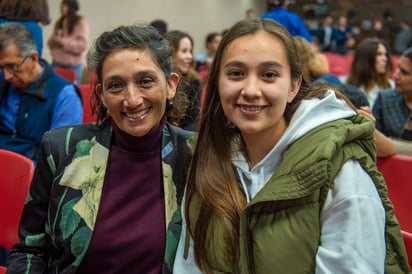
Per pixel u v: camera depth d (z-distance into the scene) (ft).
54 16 19.26
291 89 3.62
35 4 9.80
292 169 3.31
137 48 3.72
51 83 7.17
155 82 3.78
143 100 3.76
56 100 7.11
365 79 10.09
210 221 3.66
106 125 4.09
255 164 3.79
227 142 3.84
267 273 3.33
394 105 8.30
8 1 9.68
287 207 3.33
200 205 3.72
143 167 3.98
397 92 8.39
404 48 37.37
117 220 3.85
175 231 3.90
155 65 3.77
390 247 3.35
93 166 3.93
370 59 9.97
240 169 3.75
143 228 3.87
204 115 3.87
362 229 3.11
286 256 3.28
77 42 14.20
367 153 3.42
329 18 40.22
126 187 3.93
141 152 3.99
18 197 4.97
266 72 3.40
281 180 3.33
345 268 3.11
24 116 7.06
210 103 3.84
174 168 4.03
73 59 14.30
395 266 3.33
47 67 7.21
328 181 3.22
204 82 4.02
